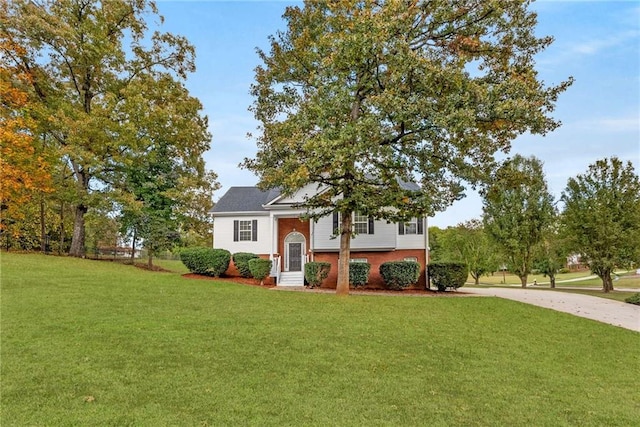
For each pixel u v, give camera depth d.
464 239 35.66
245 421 5.02
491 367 7.95
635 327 13.15
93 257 26.36
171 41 24.66
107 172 23.55
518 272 29.53
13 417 4.80
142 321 9.56
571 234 24.89
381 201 14.55
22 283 13.26
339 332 9.78
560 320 13.35
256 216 24.39
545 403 6.29
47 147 22.12
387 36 12.17
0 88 19.02
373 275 21.75
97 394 5.59
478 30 13.69
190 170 25.53
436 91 12.55
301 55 16.22
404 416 5.46
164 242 23.09
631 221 23.20
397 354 8.35
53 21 20.62
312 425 5.02
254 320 10.48
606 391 7.09
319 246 21.97
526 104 11.88
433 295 17.19
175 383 6.14
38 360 6.70
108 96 21.39
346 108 13.70
